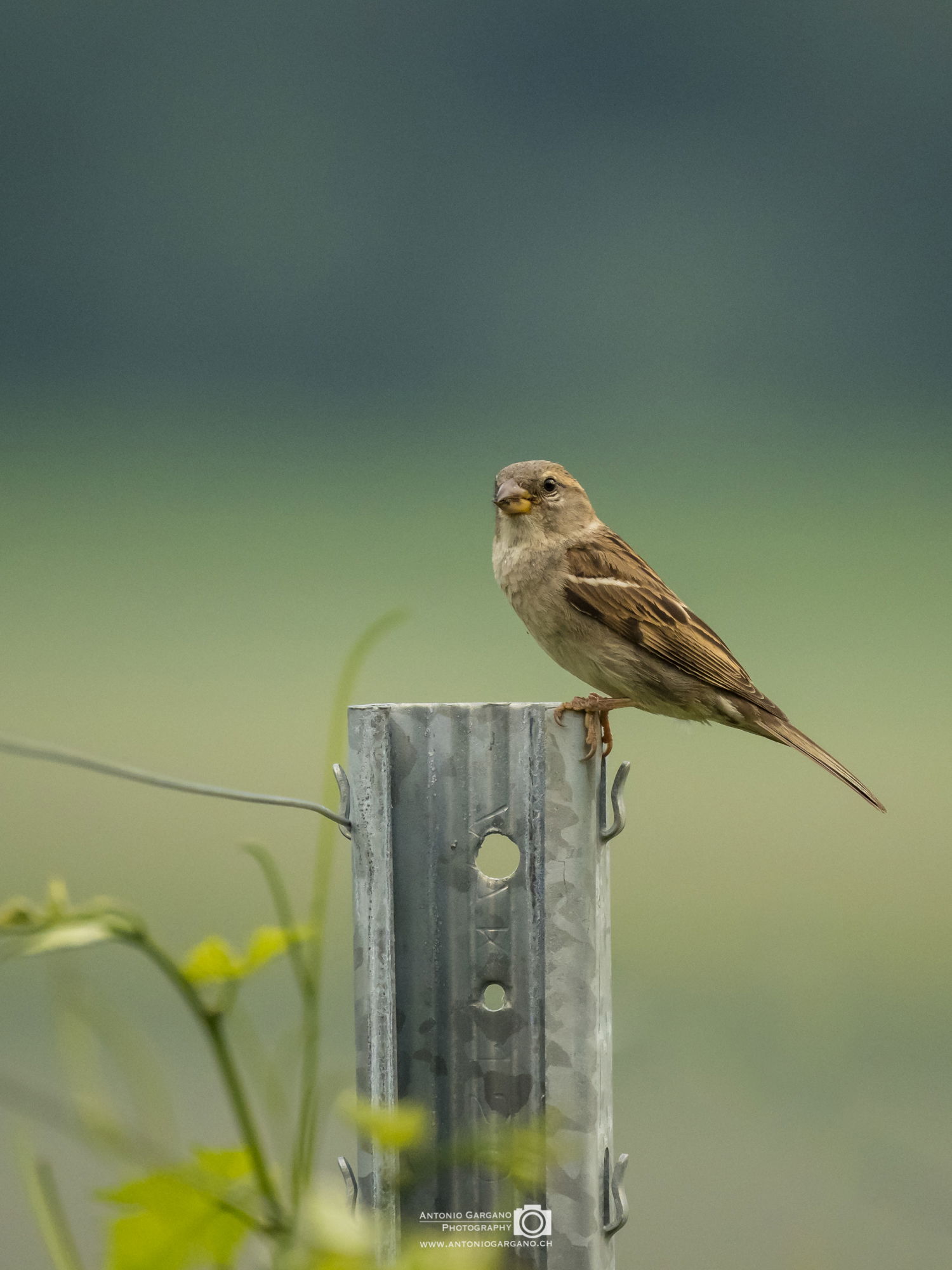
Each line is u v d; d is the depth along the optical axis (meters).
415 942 5.74
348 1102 3.38
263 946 3.86
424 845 5.75
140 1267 3.76
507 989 5.73
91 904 3.55
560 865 5.72
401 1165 5.40
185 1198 3.76
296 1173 3.86
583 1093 5.70
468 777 5.75
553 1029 5.70
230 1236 3.77
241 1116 3.64
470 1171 5.71
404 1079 5.73
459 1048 5.72
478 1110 5.71
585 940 5.72
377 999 5.58
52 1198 3.84
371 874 5.62
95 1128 3.36
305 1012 3.96
